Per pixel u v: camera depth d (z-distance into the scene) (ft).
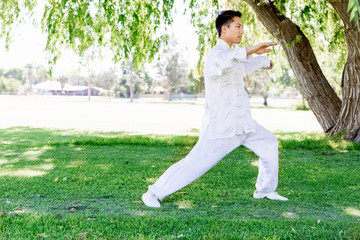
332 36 33.14
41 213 10.30
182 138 28.40
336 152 22.59
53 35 23.70
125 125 48.47
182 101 221.46
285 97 313.12
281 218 9.98
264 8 25.44
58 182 14.32
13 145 25.73
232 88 10.63
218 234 8.59
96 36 25.80
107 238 8.36
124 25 25.16
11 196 12.20
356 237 8.42
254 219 9.75
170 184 10.87
